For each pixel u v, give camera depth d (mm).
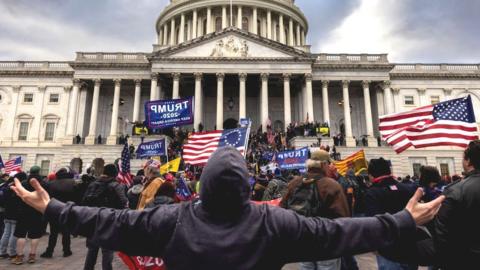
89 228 2828
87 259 8219
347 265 8641
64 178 12492
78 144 48281
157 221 2764
